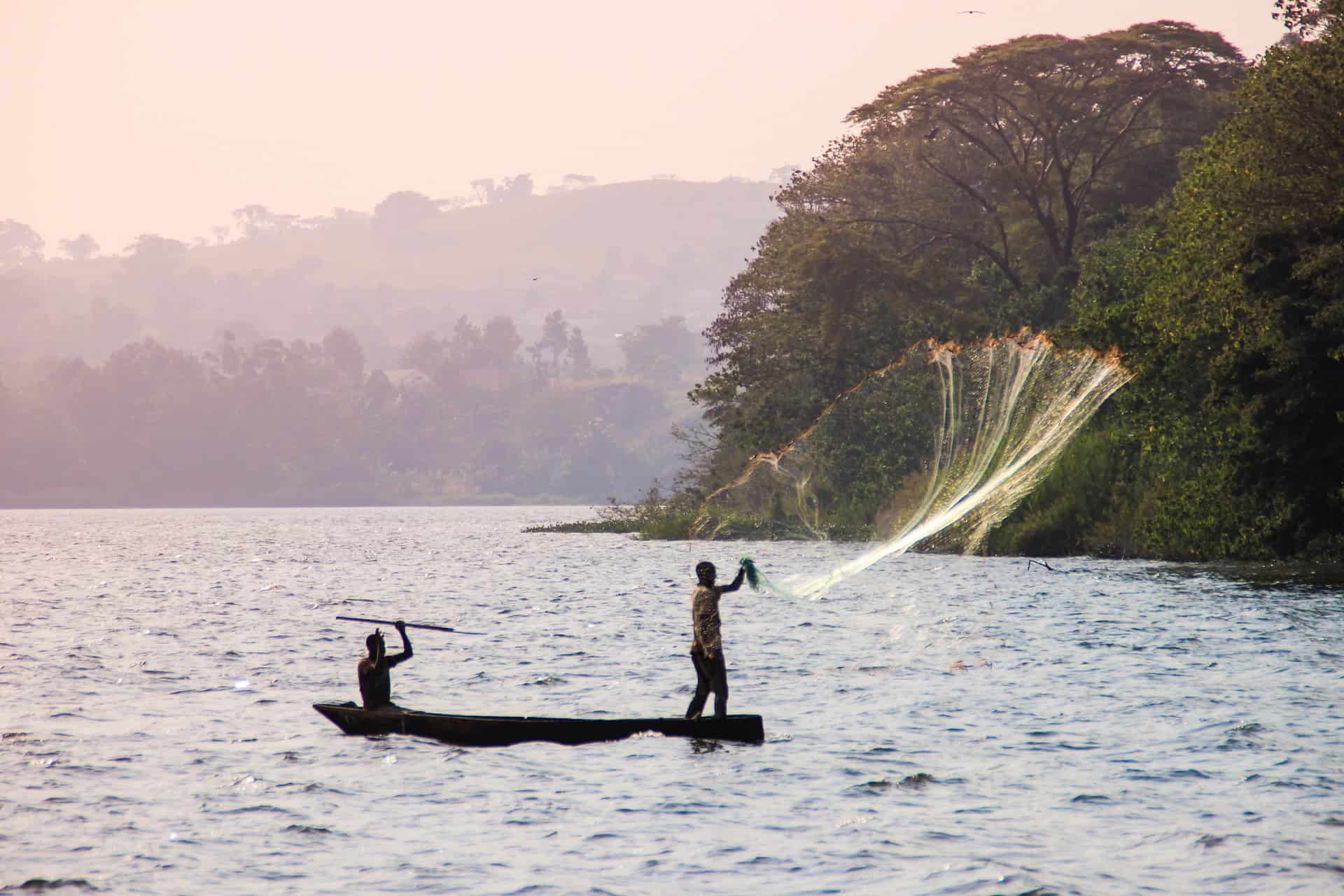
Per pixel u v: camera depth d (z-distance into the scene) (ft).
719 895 135.23
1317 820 158.92
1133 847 149.48
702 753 199.52
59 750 204.33
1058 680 264.72
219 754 202.28
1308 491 482.28
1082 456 624.59
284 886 139.33
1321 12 483.10
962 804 168.55
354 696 257.75
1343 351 432.66
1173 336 509.76
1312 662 281.54
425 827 160.56
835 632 358.23
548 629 377.50
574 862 146.10
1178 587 463.42
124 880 141.28
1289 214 459.73
